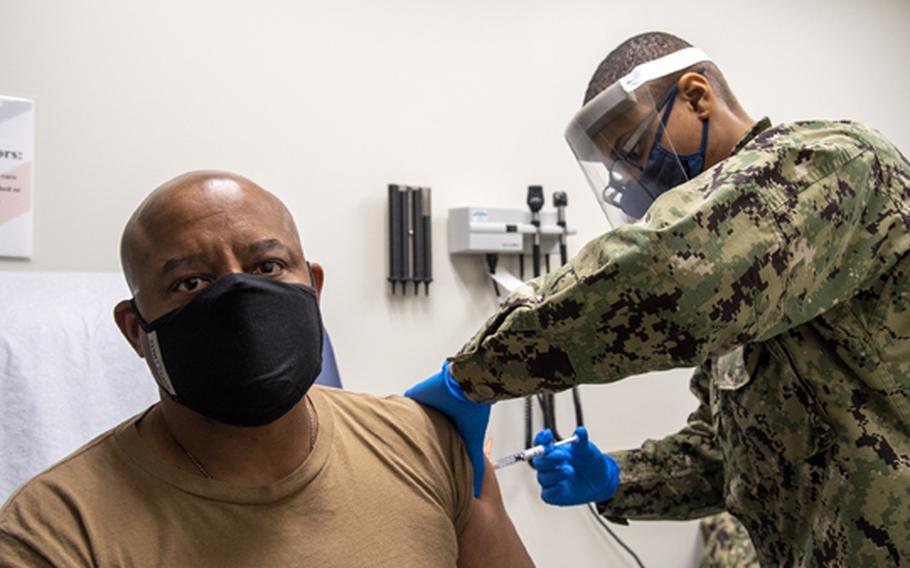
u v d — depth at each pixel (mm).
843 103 2705
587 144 1367
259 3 2033
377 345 2092
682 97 1281
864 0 2770
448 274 2191
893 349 1144
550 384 1078
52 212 1833
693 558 2379
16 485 1519
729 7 2576
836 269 1075
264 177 2010
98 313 1714
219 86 1983
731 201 984
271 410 950
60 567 844
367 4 2146
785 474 1267
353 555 965
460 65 2242
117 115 1893
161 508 921
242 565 914
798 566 1265
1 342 1602
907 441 1143
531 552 2195
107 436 996
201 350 935
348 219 2086
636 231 968
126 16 1912
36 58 1833
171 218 959
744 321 991
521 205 2285
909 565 1104
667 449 1696
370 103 2131
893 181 1133
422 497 1059
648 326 986
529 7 2336
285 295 966
